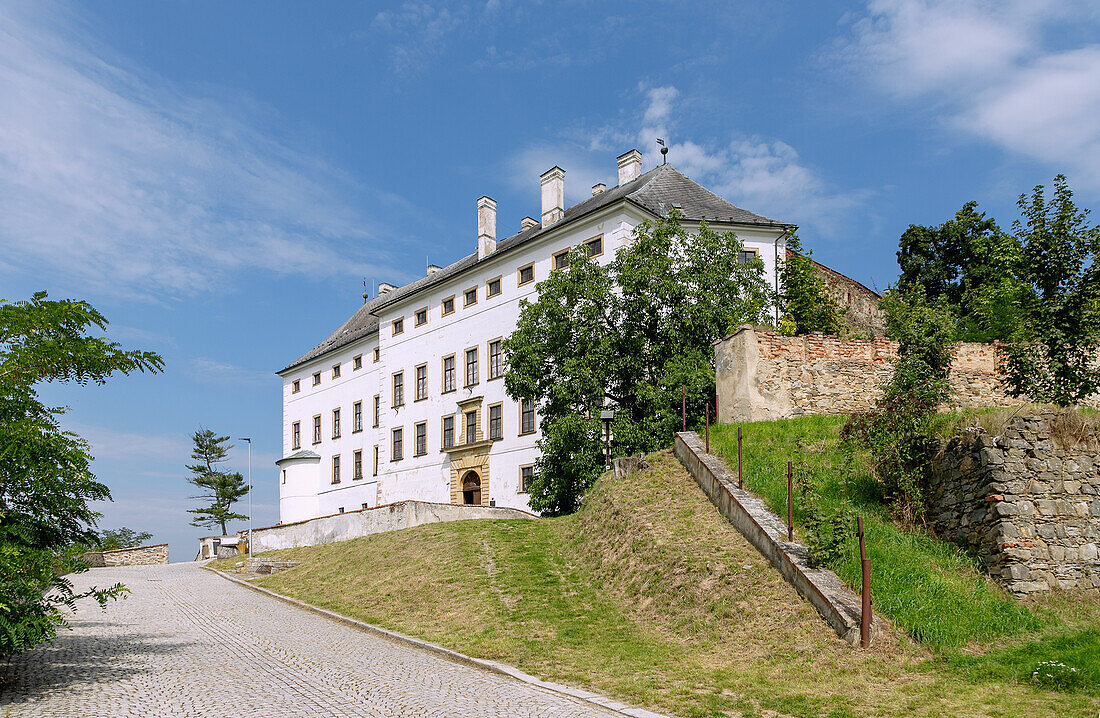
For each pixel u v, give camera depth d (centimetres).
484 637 1348
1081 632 1032
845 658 1027
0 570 937
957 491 1329
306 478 5834
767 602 1216
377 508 3059
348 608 1820
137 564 4534
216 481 7356
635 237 3353
